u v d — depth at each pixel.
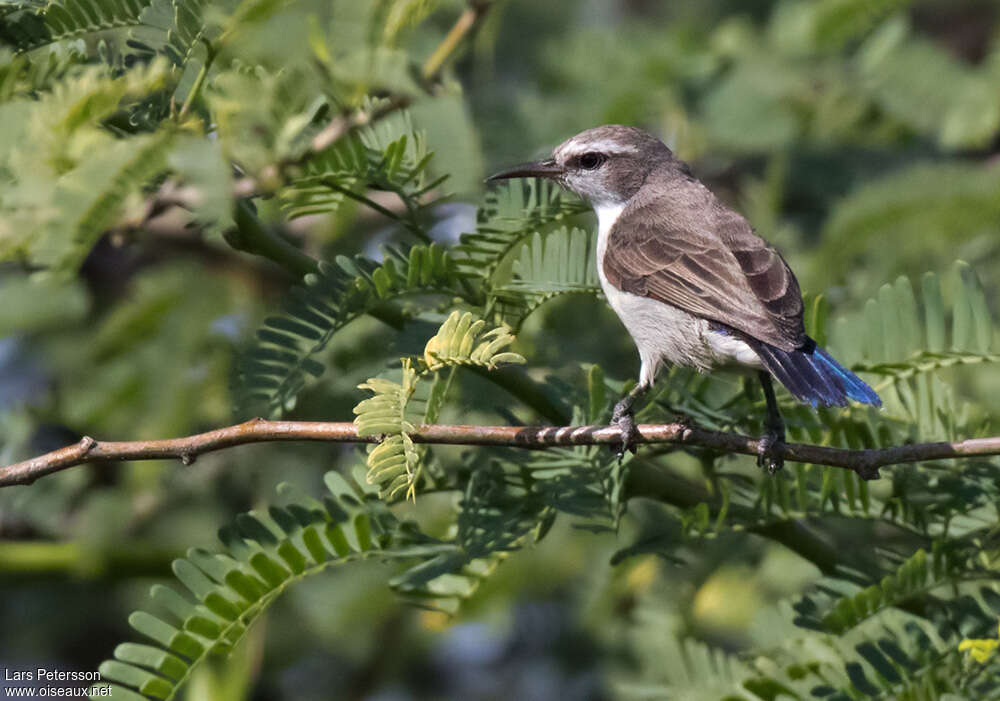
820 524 10.59
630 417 8.46
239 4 7.38
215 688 9.70
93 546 12.02
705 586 12.13
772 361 9.28
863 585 8.47
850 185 15.34
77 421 12.43
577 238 9.56
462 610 12.51
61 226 6.66
